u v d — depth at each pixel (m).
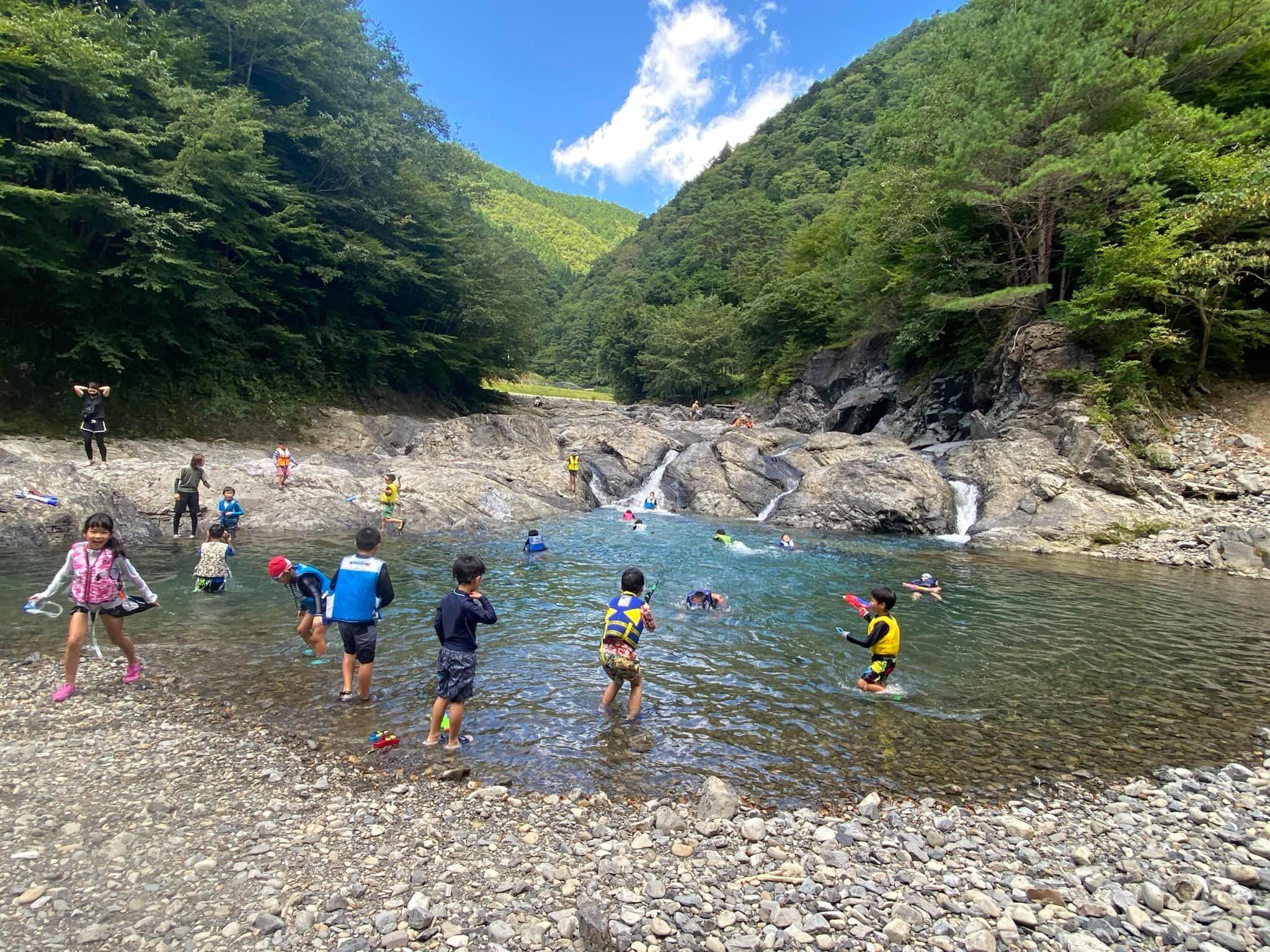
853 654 7.99
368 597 6.04
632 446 26.09
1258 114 19.44
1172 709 6.47
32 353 18.48
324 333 27.48
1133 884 3.77
